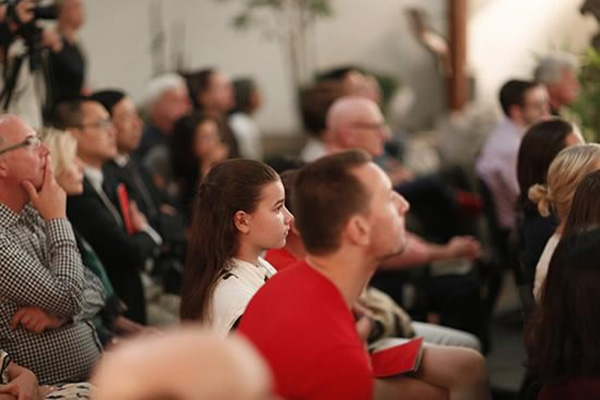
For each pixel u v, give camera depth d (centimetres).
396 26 1476
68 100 571
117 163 616
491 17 1307
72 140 520
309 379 281
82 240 484
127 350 164
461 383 395
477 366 399
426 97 1486
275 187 381
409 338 491
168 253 611
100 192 566
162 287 600
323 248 292
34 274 403
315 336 283
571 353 326
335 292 292
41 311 410
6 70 566
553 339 331
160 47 1376
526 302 475
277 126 1441
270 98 1439
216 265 377
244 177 379
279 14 1430
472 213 748
